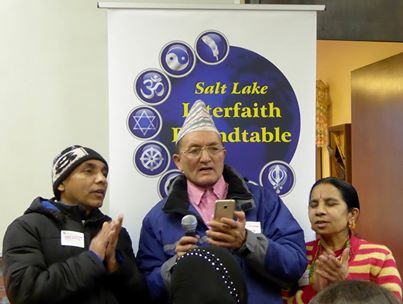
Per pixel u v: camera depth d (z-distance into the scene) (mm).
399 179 4246
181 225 2086
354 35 3814
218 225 1905
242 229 1930
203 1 3475
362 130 4816
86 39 3318
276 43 2574
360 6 3812
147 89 2527
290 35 2578
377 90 4570
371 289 1009
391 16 3846
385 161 4445
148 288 2062
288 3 3668
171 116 2537
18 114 3252
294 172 2572
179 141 2201
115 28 2520
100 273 1827
